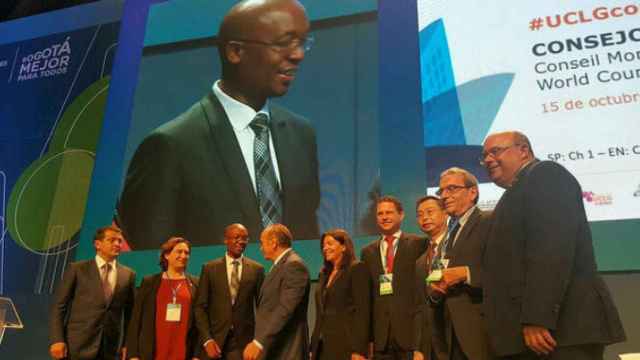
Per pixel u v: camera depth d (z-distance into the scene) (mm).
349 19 5285
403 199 4664
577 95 4375
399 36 5066
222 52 5617
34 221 6039
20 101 6598
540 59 4551
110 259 4141
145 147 5625
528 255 1896
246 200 5113
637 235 3986
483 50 4742
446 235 2730
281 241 3736
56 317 3949
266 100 5352
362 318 3307
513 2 4762
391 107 4918
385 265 3422
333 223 4840
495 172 2227
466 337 2369
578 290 1863
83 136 6129
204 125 5449
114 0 6527
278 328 3451
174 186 5375
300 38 5387
